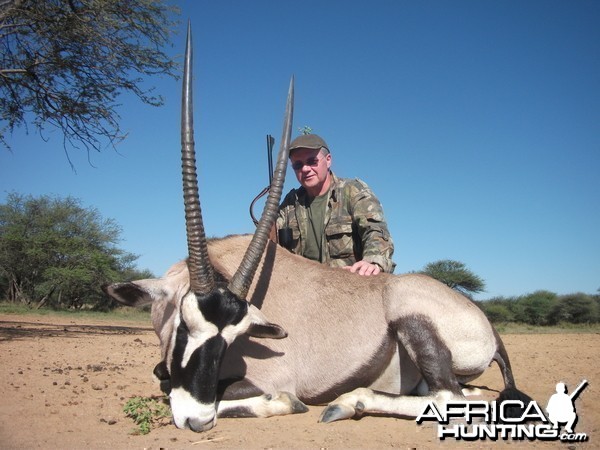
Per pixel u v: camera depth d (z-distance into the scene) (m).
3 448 3.75
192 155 4.51
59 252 37.34
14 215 38.38
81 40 14.44
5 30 14.36
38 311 32.12
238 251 5.47
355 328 5.03
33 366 7.59
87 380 6.57
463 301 5.08
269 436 4.12
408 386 5.09
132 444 3.90
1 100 15.08
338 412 4.54
